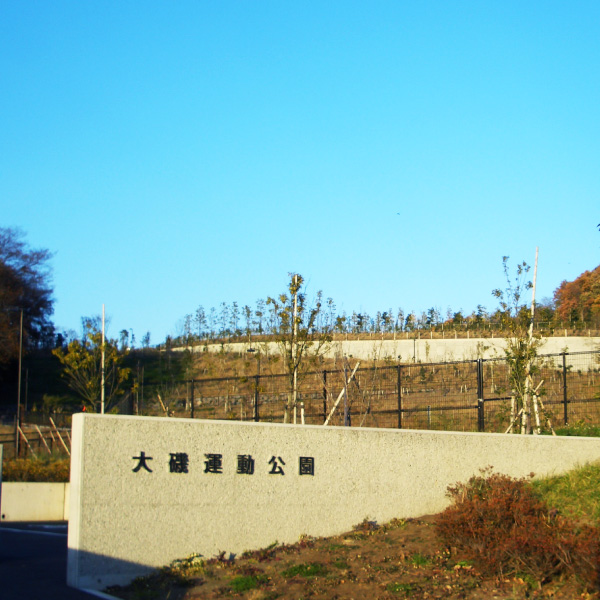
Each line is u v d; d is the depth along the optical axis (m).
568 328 40.00
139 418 9.73
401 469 12.05
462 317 52.53
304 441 11.18
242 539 10.34
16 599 8.12
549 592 8.13
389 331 47.88
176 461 9.95
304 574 9.19
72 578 8.88
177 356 45.97
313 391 25.11
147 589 8.85
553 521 9.45
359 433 11.75
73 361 27.09
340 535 11.16
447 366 33.09
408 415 22.38
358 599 8.30
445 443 12.57
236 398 29.91
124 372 27.75
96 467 9.27
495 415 20.91
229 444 10.47
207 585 8.99
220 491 10.26
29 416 32.41
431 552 9.87
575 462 13.68
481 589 8.44
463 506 9.97
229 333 49.06
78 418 9.27
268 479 10.73
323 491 11.21
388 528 11.38
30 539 12.54
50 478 17.95
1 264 47.19
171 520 9.76
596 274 50.78
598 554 7.93
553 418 19.59
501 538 8.97
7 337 44.31
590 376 24.31
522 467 13.19
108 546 9.17
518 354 18.36
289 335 21.34
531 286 19.58
